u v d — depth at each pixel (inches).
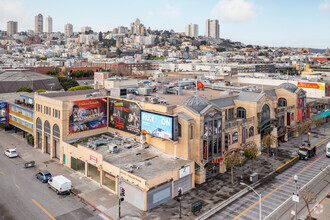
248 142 2824.8
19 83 6215.6
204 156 2343.8
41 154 2933.1
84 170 2482.8
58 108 2689.5
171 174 2057.1
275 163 2751.0
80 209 1910.7
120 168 2101.4
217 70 7549.2
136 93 3225.9
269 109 3132.4
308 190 1863.9
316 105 4340.6
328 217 1820.9
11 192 2117.4
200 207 1873.8
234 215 1852.9
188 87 3727.9
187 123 2256.4
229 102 3004.4
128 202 2018.9
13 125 3644.2
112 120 2952.8
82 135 2834.6
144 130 2491.4
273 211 1907.0
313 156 2970.0
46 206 1934.1
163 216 1836.9
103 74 4997.5
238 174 2498.8
